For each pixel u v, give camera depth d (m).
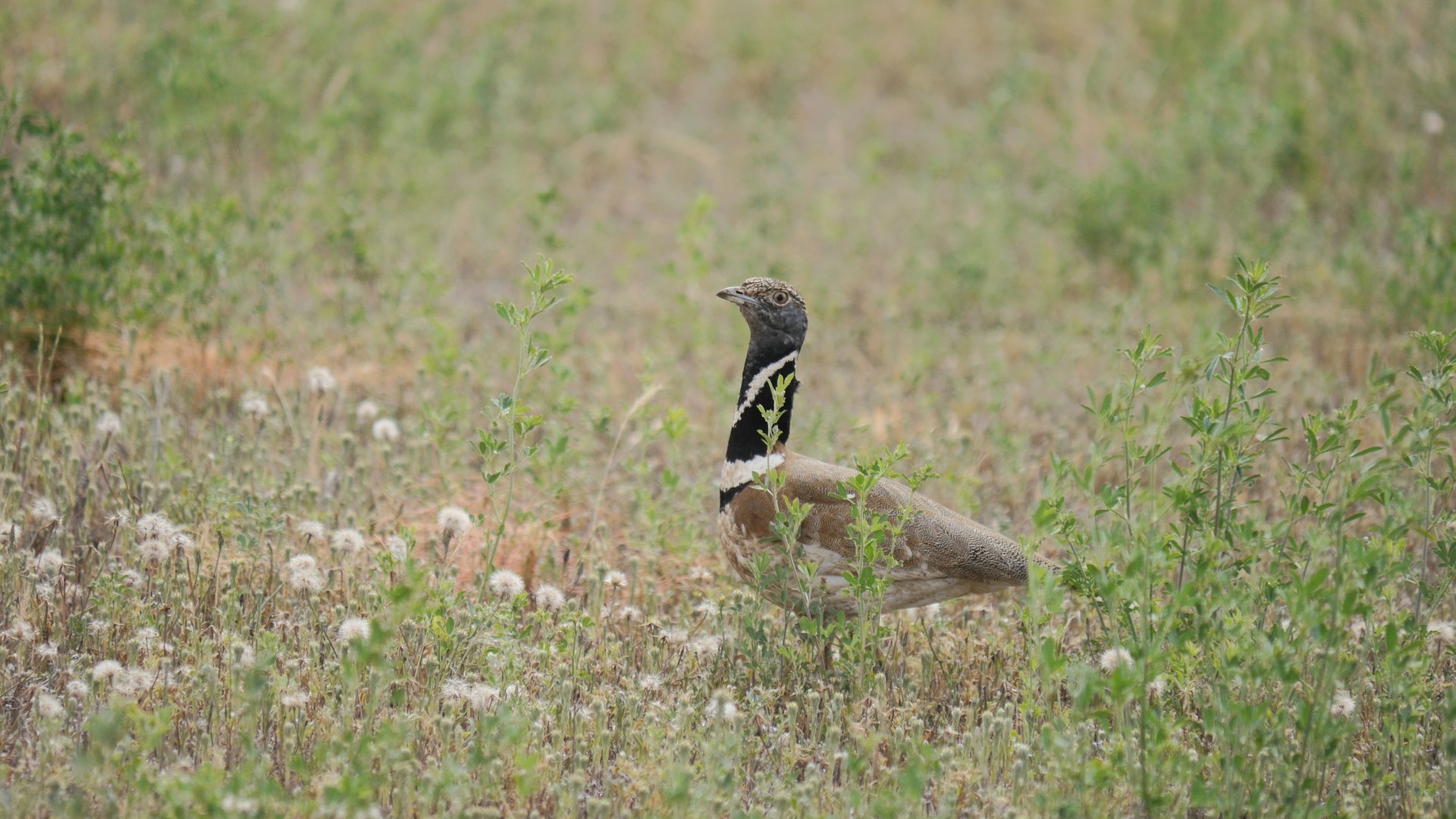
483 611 8.91
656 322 16.69
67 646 8.84
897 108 27.06
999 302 18.23
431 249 18.06
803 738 8.88
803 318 9.95
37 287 12.88
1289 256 18.09
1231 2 25.95
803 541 9.59
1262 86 22.95
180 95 18.70
